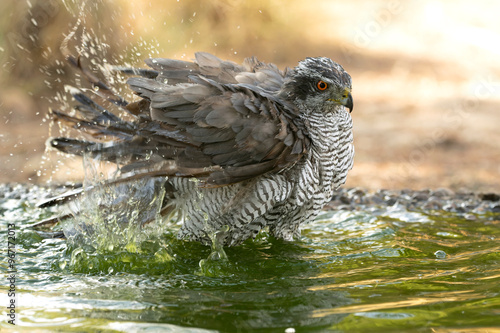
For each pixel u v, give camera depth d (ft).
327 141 32.78
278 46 86.99
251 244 35.01
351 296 26.58
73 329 23.34
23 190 45.83
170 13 71.15
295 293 27.09
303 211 33.94
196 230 33.63
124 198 33.17
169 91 31.04
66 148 32.50
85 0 62.49
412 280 28.48
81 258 31.48
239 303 25.99
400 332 22.74
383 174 53.47
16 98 62.95
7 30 63.10
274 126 31.14
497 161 56.49
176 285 28.53
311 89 32.65
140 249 33.22
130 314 24.77
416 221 39.55
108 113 33.53
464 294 26.48
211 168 31.04
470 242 34.78
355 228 38.01
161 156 31.17
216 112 30.60
